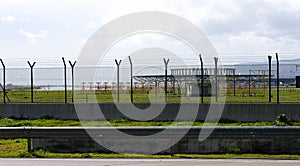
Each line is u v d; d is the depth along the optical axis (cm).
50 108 3142
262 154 1593
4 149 1773
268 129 1582
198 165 1362
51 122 2898
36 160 1483
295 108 2877
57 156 1561
